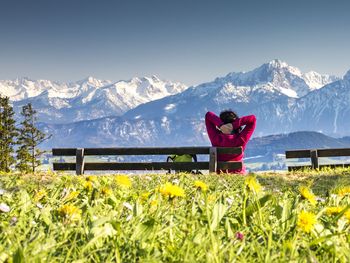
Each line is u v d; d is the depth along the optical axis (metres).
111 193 4.29
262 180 11.96
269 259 2.25
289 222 3.10
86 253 2.41
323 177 12.83
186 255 2.22
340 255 2.42
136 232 2.66
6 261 2.04
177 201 4.06
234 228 3.20
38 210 3.65
